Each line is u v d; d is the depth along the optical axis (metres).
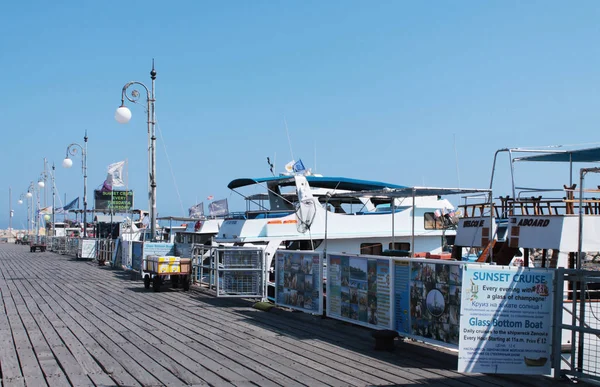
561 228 8.79
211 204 23.38
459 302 7.45
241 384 6.66
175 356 8.05
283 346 8.77
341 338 9.41
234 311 12.43
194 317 11.57
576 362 7.44
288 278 11.86
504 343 7.00
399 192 10.54
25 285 18.16
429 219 18.84
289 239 17.14
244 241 16.62
